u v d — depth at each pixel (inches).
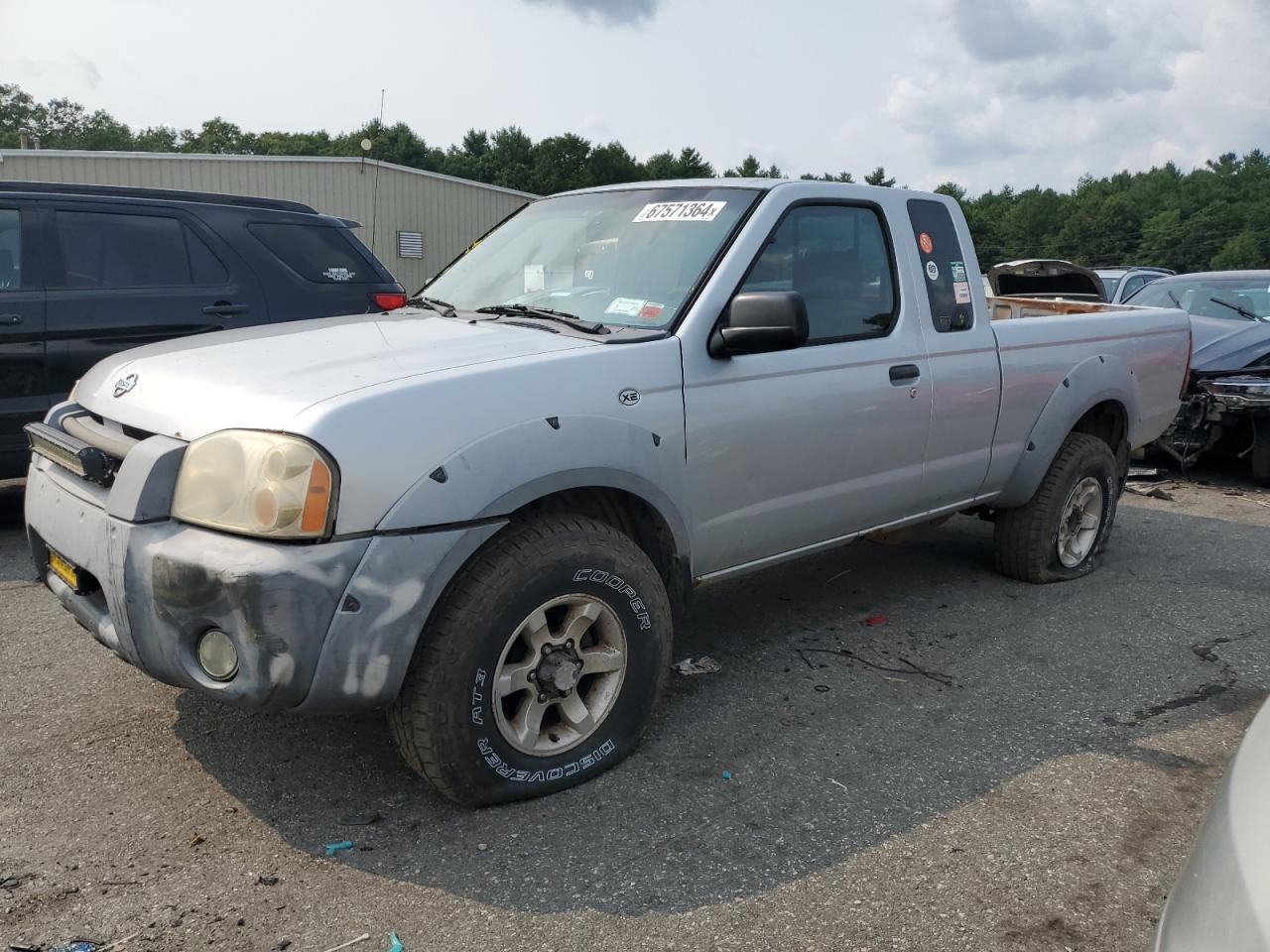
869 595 199.5
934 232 175.6
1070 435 208.2
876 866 106.7
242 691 99.8
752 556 148.3
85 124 4503.0
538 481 112.1
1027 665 164.6
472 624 108.3
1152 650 172.7
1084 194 6973.4
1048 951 93.6
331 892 100.5
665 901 99.9
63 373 229.3
